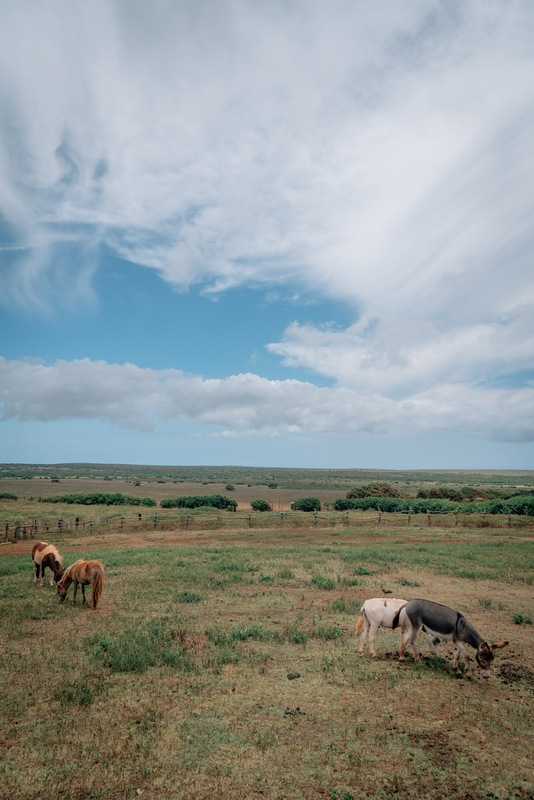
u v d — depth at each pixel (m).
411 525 39.66
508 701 7.79
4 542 28.53
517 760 6.13
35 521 32.94
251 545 28.06
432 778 5.73
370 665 9.19
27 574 18.11
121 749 6.23
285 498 85.00
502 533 34.06
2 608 12.91
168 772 5.77
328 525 38.59
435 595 14.99
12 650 9.84
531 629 11.65
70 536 31.80
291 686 8.21
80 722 6.92
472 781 5.69
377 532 34.22
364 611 9.84
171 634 10.81
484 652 8.38
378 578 17.58
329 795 5.41
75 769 5.82
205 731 6.69
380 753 6.22
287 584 16.39
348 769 5.88
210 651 9.86
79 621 11.90
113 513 43.53
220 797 5.36
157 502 60.12
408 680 8.52
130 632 10.80
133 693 7.86
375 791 5.48
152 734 6.57
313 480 177.12
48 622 11.84
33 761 5.97
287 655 9.69
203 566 19.50
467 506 45.91
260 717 7.11
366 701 7.68
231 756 6.11
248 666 9.05
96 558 21.45
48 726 6.80
